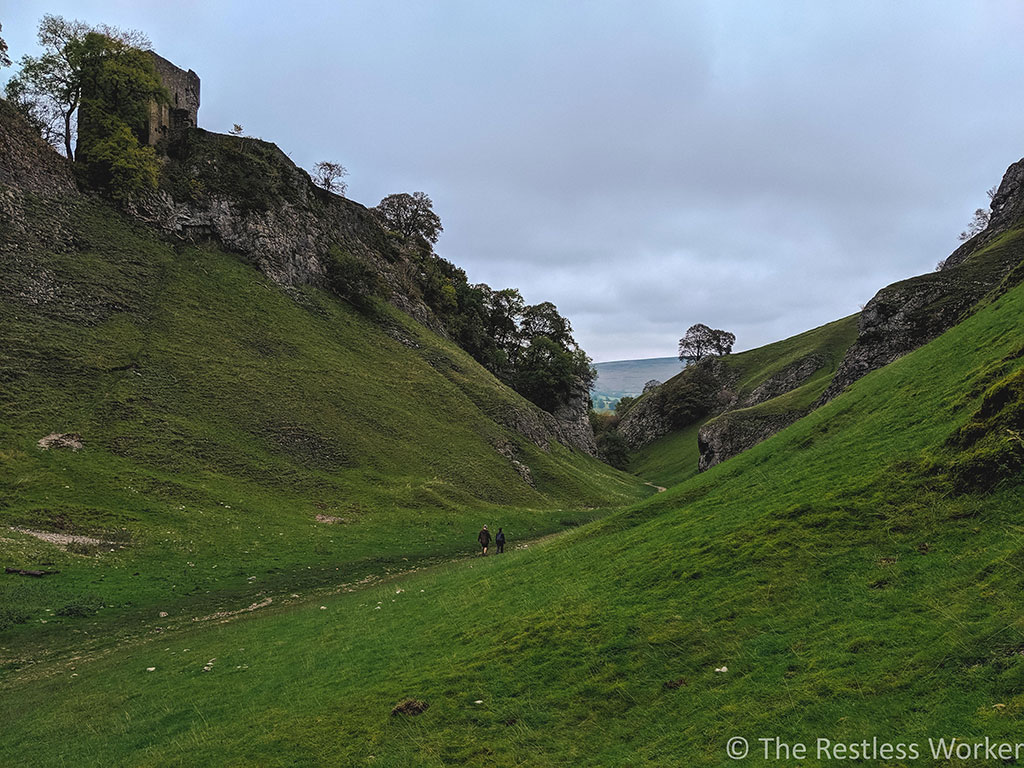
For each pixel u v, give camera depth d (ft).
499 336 486.79
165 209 249.14
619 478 371.35
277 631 77.61
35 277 185.37
